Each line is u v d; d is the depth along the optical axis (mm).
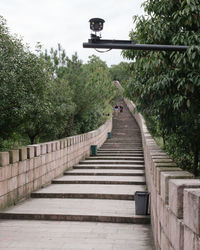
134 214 7727
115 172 14312
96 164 17281
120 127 33188
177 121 7312
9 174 8492
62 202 9297
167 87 6184
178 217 2975
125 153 21297
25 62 9594
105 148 23891
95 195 9953
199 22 5734
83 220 7617
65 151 14664
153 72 6461
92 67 23766
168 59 6195
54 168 12836
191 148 8258
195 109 6316
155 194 5270
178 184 2988
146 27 6285
